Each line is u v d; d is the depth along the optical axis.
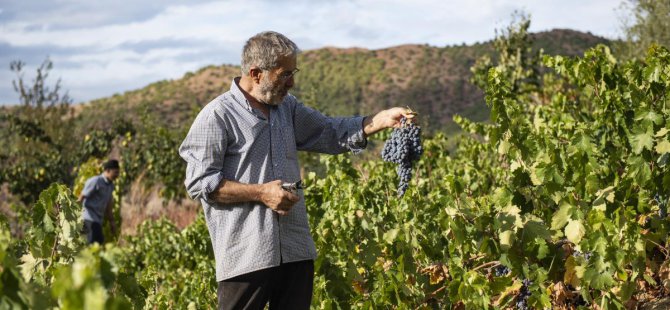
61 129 22.03
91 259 1.83
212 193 3.18
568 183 4.04
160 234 8.69
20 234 11.88
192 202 15.66
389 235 4.25
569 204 3.80
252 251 3.18
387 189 5.33
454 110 64.62
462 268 3.94
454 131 53.41
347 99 71.06
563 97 6.51
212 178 3.17
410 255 4.24
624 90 4.97
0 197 18.80
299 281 3.32
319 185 5.23
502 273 4.12
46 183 17.89
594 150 4.27
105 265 1.87
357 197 4.56
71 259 3.45
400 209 4.70
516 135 4.07
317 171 12.13
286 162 3.36
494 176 6.82
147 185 16.36
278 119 3.38
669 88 4.56
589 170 4.04
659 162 4.24
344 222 4.50
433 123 61.66
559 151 4.05
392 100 68.88
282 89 3.27
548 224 4.00
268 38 3.22
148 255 8.32
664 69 4.70
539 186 3.97
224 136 3.22
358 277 4.35
